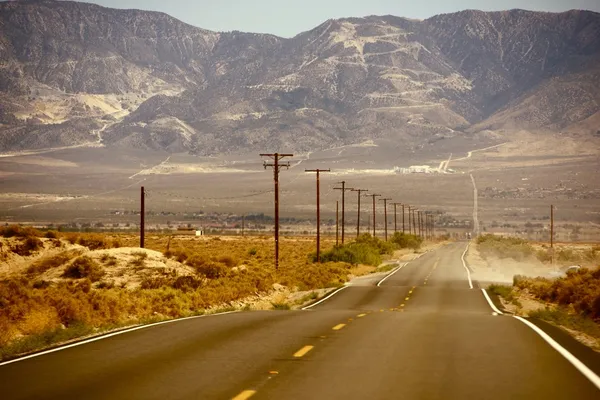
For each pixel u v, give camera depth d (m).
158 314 59.75
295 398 21.56
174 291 72.19
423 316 50.28
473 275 149.25
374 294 93.50
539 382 24.06
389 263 191.25
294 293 98.69
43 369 26.88
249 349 32.00
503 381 24.23
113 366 27.45
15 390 22.92
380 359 29.06
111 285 84.38
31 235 119.31
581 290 70.56
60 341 38.03
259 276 97.56
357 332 38.88
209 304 71.00
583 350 31.73
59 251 116.62
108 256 93.56
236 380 24.45
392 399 21.41
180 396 21.89
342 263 155.88
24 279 84.25
